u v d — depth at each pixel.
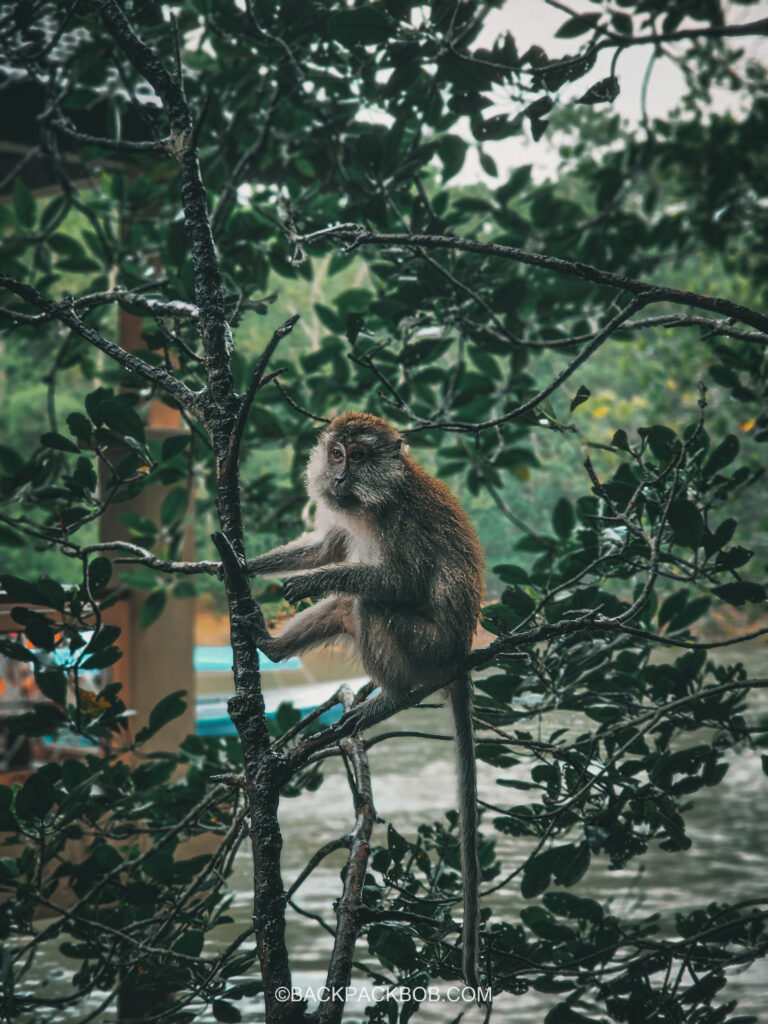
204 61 6.49
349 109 5.70
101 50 5.35
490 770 9.15
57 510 4.15
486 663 3.59
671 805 3.78
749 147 8.08
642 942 3.69
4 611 4.99
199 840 5.84
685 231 7.91
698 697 3.44
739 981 5.93
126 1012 4.98
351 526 3.89
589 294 6.22
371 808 2.99
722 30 3.24
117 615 5.87
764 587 3.56
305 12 5.06
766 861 7.77
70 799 3.54
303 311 14.94
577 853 3.89
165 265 6.38
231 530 2.81
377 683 3.64
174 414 6.23
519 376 6.24
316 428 6.32
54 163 5.87
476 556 3.82
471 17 4.48
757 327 2.98
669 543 3.83
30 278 6.40
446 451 6.41
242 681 2.79
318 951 6.41
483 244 3.10
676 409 15.09
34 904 3.60
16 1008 3.50
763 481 14.58
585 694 4.00
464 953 3.10
